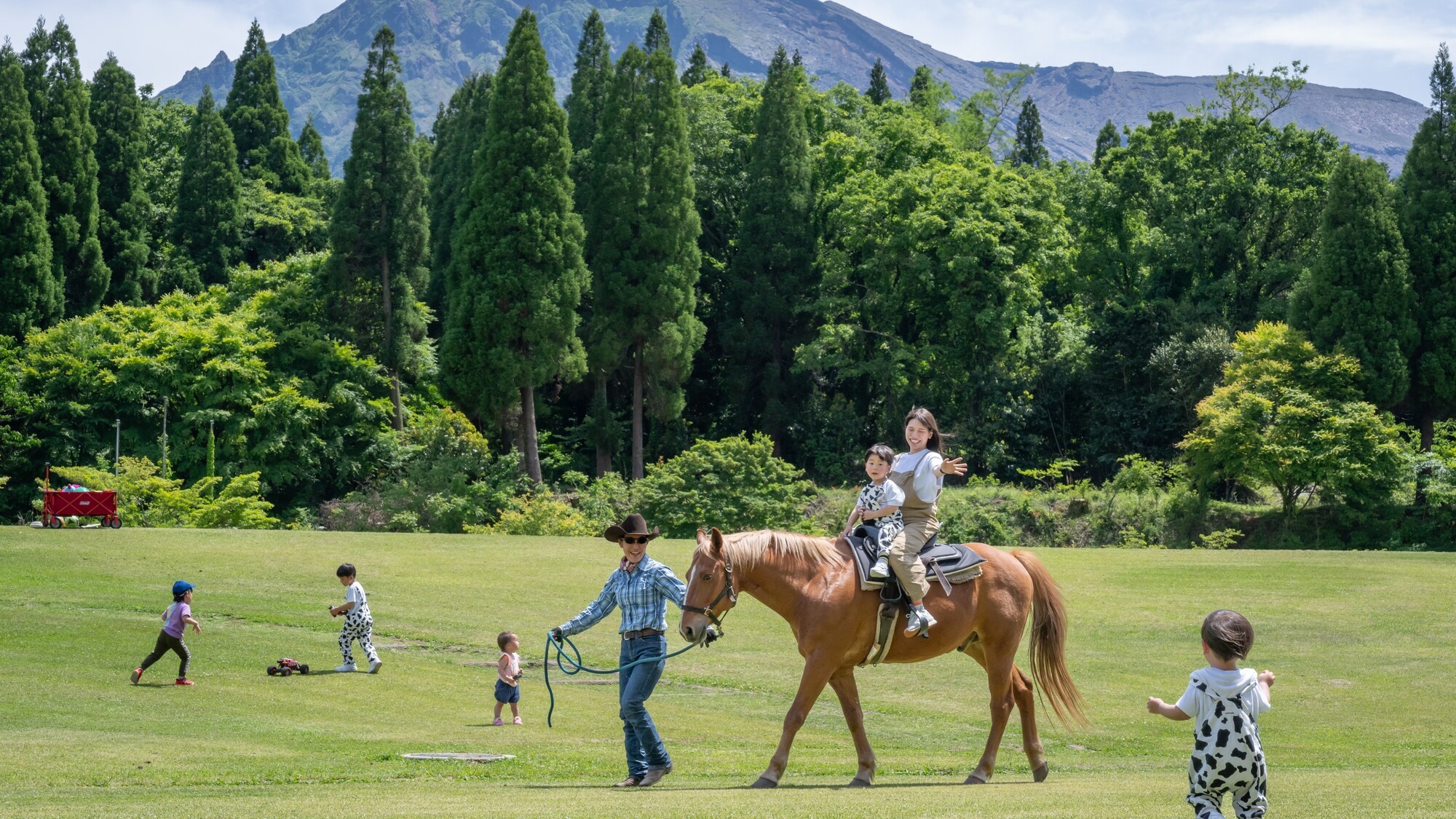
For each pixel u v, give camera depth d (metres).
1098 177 72.56
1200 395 57.59
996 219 63.47
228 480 49.81
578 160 64.38
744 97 76.56
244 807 8.52
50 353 51.84
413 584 27.44
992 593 11.18
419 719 16.17
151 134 82.12
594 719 16.80
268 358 53.78
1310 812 7.58
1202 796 6.90
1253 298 66.81
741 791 9.70
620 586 10.77
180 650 17.41
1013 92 103.19
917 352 64.19
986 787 10.05
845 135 71.31
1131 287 71.25
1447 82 52.66
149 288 64.56
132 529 33.22
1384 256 50.22
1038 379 64.38
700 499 46.69
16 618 21.38
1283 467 47.28
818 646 10.24
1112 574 29.66
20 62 58.38
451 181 69.12
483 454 49.88
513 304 51.31
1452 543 46.47
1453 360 50.22
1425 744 15.68
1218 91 71.69
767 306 62.78
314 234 73.31
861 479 61.50
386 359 54.19
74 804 8.83
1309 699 18.67
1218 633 6.86
